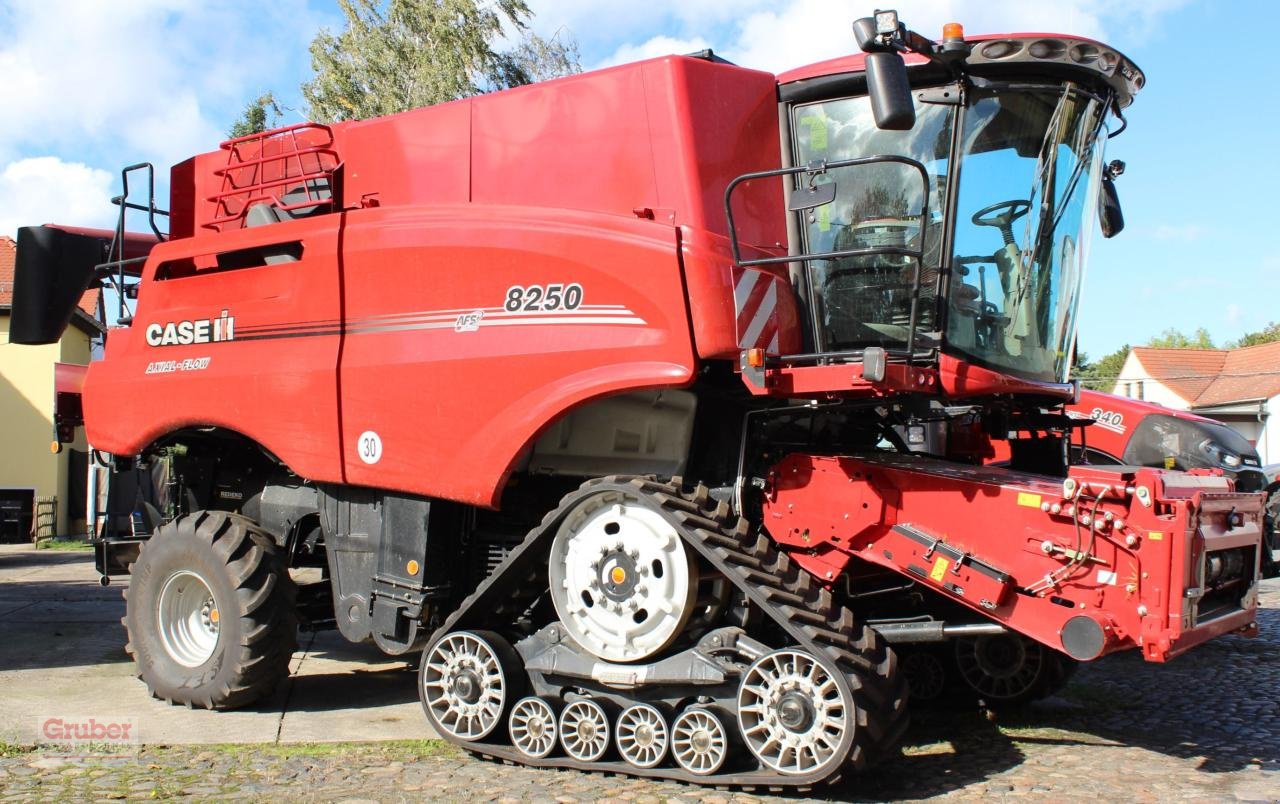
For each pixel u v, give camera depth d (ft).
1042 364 17.88
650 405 17.20
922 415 16.93
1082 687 22.13
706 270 15.43
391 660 24.80
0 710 19.85
